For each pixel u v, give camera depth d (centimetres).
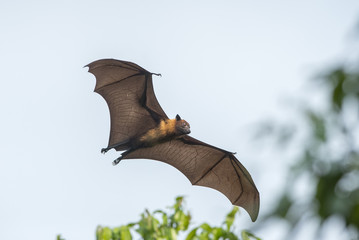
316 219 636
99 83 3497
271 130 709
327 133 662
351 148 652
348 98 660
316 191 647
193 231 1881
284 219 651
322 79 687
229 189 3588
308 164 661
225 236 1812
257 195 3481
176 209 1956
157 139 3391
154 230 1891
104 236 1877
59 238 2041
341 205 622
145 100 3419
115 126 3456
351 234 625
